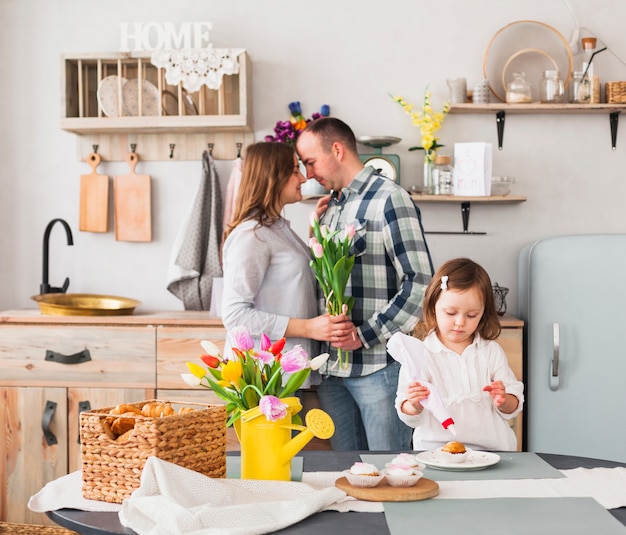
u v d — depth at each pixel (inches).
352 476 54.9
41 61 136.9
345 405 102.7
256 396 60.2
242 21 134.8
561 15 133.3
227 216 130.6
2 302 138.3
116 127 127.2
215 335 114.6
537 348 117.6
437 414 66.6
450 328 79.4
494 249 133.8
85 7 136.3
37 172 137.3
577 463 64.2
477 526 47.6
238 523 47.3
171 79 125.2
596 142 133.6
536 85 133.7
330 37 134.0
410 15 133.8
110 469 53.5
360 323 97.7
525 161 133.6
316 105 134.3
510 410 77.7
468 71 133.6
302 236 133.3
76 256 137.3
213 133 134.6
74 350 116.1
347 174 102.3
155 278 136.3
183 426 54.2
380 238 97.8
